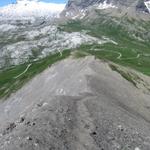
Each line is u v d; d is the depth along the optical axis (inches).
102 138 1393.9
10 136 1263.5
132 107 2726.4
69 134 1347.2
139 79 4153.5
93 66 3695.9
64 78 3841.0
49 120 1414.9
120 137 1453.0
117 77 3698.3
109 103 1983.3
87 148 1288.1
